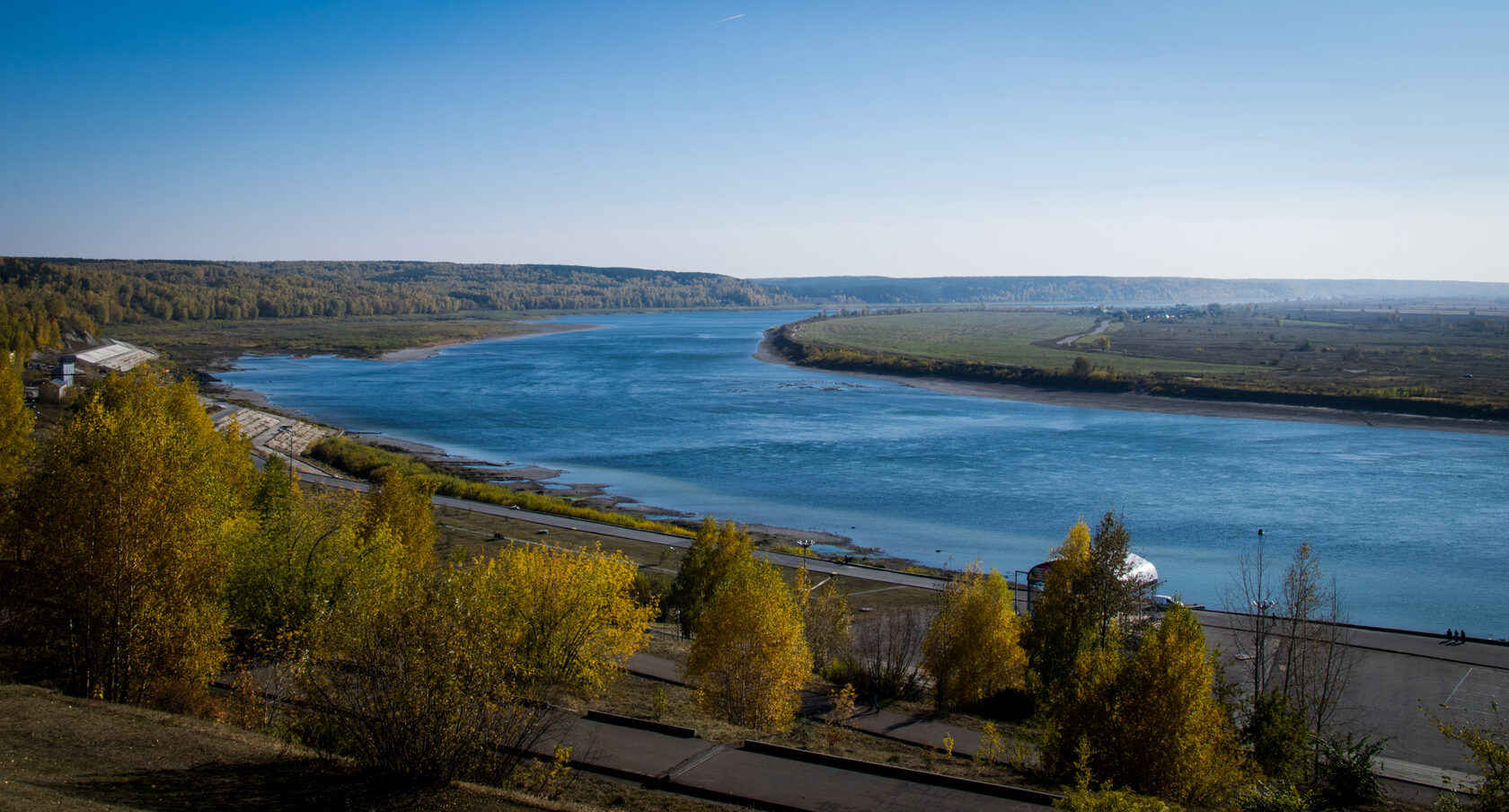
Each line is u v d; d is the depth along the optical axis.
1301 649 34.72
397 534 40.31
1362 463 103.38
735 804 19.97
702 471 99.31
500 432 123.19
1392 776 30.50
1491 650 44.25
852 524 77.94
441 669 18.66
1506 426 126.75
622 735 24.09
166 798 16.72
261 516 37.62
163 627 23.92
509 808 17.67
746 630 29.22
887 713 32.88
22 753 18.08
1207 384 161.25
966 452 110.69
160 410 45.53
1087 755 23.30
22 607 27.23
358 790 17.88
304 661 20.83
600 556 32.47
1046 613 36.59
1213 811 23.03
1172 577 62.78
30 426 44.09
